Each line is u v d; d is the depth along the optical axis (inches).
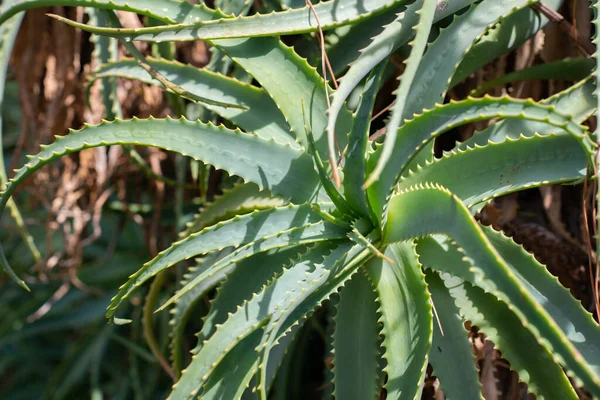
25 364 118.3
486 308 61.6
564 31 67.4
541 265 58.0
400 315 60.2
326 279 58.3
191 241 60.5
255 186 69.8
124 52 78.5
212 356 59.7
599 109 58.1
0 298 113.9
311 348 81.9
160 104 82.0
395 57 70.2
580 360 52.0
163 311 88.6
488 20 62.4
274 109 66.2
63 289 90.1
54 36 81.6
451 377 60.5
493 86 69.5
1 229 116.1
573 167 59.1
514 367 60.2
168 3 63.9
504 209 71.7
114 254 103.9
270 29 62.1
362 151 59.6
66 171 83.5
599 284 69.5
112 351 104.0
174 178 86.7
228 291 66.4
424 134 57.4
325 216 60.7
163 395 95.1
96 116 82.0
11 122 118.5
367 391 61.9
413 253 60.7
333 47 68.9
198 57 80.4
